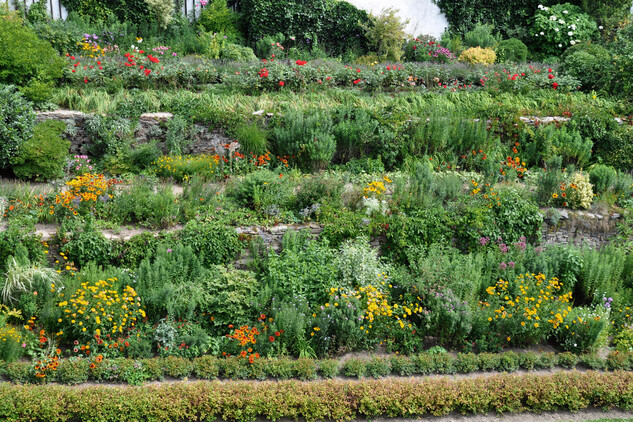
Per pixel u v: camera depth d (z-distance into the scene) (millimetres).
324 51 18250
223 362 7254
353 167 11688
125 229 9039
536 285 8898
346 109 12305
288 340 7766
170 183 10367
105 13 16906
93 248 8453
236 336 7508
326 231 9367
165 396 6473
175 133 11547
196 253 8844
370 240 9578
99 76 12703
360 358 7844
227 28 17672
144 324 7746
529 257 9617
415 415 6867
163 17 16609
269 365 7289
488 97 14016
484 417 6949
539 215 10109
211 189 10016
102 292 7359
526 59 18469
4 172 10766
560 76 15445
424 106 13180
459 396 6953
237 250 9000
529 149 12406
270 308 8070
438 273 8664
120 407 6297
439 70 15125
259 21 17500
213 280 8305
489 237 9789
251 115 12039
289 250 8844
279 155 11797
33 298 7637
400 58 17547
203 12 17688
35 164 10422
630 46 14750
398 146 12016
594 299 9156
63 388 6461
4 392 6246
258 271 8883
